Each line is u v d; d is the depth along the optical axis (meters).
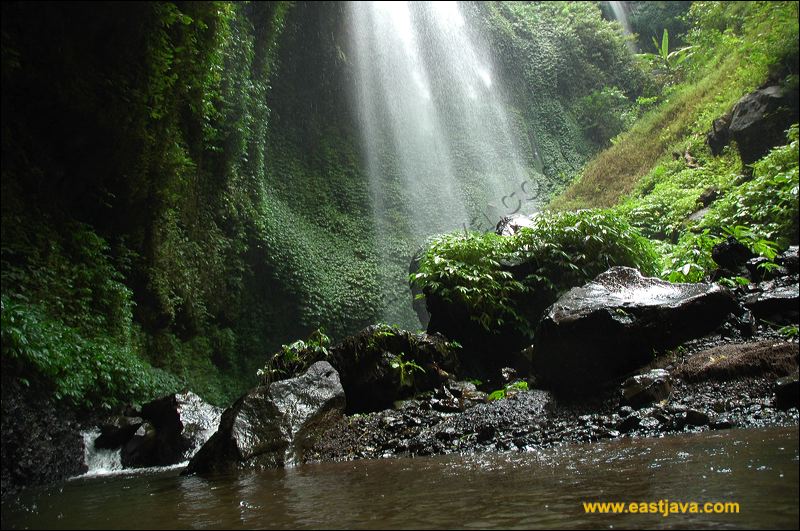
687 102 16.14
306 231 18.58
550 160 24.86
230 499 2.27
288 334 15.64
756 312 4.25
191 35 9.90
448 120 24.53
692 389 3.36
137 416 6.39
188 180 11.41
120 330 8.52
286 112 20.16
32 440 4.98
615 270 4.66
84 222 8.73
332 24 21.23
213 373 12.31
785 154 9.15
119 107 8.48
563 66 26.69
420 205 22.33
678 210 11.22
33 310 6.55
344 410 4.46
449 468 2.52
